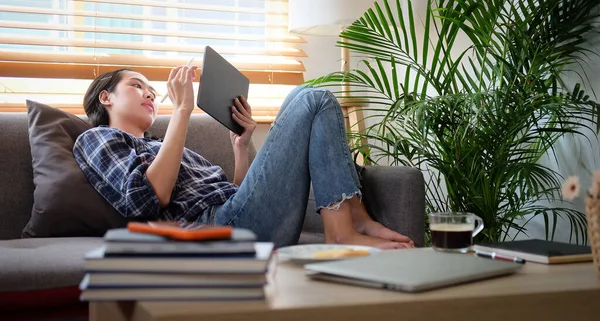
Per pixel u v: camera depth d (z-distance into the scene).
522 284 0.97
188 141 2.32
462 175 2.21
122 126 2.18
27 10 2.51
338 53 3.11
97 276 0.83
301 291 0.91
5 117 2.10
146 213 1.87
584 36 2.24
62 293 1.43
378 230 1.79
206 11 2.95
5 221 1.97
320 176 1.78
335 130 1.81
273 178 1.83
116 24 2.84
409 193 1.85
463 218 1.27
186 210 1.95
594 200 1.04
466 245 1.27
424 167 3.00
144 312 0.80
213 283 0.83
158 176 1.87
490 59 2.57
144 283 0.83
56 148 1.99
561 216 2.35
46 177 1.92
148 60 2.68
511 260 1.17
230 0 2.95
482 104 2.12
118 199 1.91
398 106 2.23
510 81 2.21
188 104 1.96
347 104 2.92
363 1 2.54
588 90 2.23
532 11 2.21
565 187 1.15
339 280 0.99
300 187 1.85
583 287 0.95
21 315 1.42
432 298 0.87
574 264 1.18
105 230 1.91
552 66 2.20
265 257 0.83
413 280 0.92
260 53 2.88
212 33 2.83
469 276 0.98
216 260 0.82
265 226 1.84
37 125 2.04
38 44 2.51
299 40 2.96
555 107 2.01
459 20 2.28
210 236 0.86
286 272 1.09
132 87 2.18
